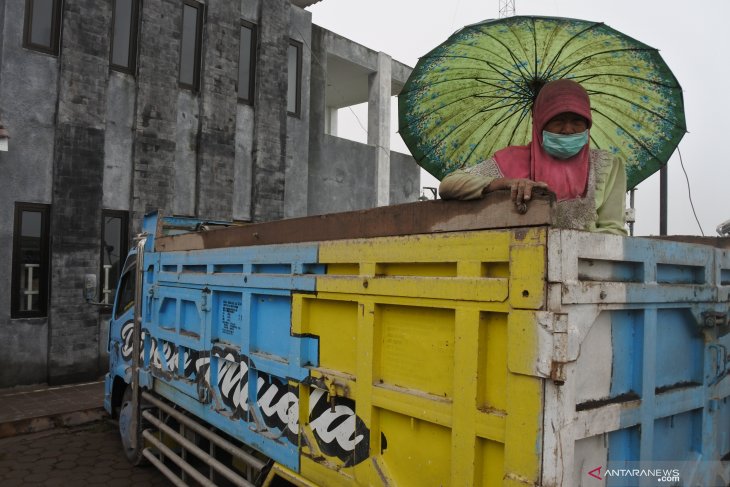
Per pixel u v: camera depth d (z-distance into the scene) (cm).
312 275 261
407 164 1383
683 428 223
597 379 183
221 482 405
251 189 999
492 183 186
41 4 755
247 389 310
